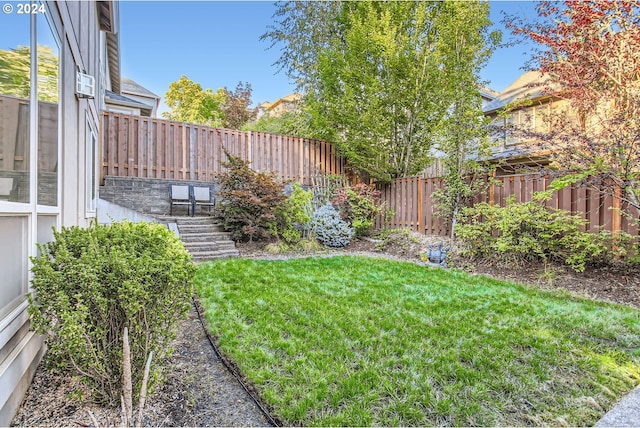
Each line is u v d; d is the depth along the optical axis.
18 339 2.22
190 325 3.56
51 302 1.99
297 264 6.30
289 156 10.61
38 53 2.65
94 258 2.20
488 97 15.09
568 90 5.57
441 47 8.49
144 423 2.05
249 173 8.36
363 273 5.73
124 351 1.83
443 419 2.10
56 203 3.22
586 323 3.52
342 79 10.09
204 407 2.23
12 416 2.04
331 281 5.14
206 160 9.37
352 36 9.60
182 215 8.89
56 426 1.99
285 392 2.31
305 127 12.98
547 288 4.96
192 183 9.06
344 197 9.60
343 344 3.01
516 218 5.83
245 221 8.16
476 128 7.14
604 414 2.17
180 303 2.47
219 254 7.02
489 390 2.38
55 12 3.13
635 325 3.47
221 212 8.56
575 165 5.20
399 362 2.72
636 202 4.91
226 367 2.72
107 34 11.13
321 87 12.12
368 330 3.32
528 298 4.40
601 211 5.45
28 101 2.45
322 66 10.55
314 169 11.03
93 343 2.12
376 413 2.13
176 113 25.56
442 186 8.33
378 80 9.35
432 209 8.55
